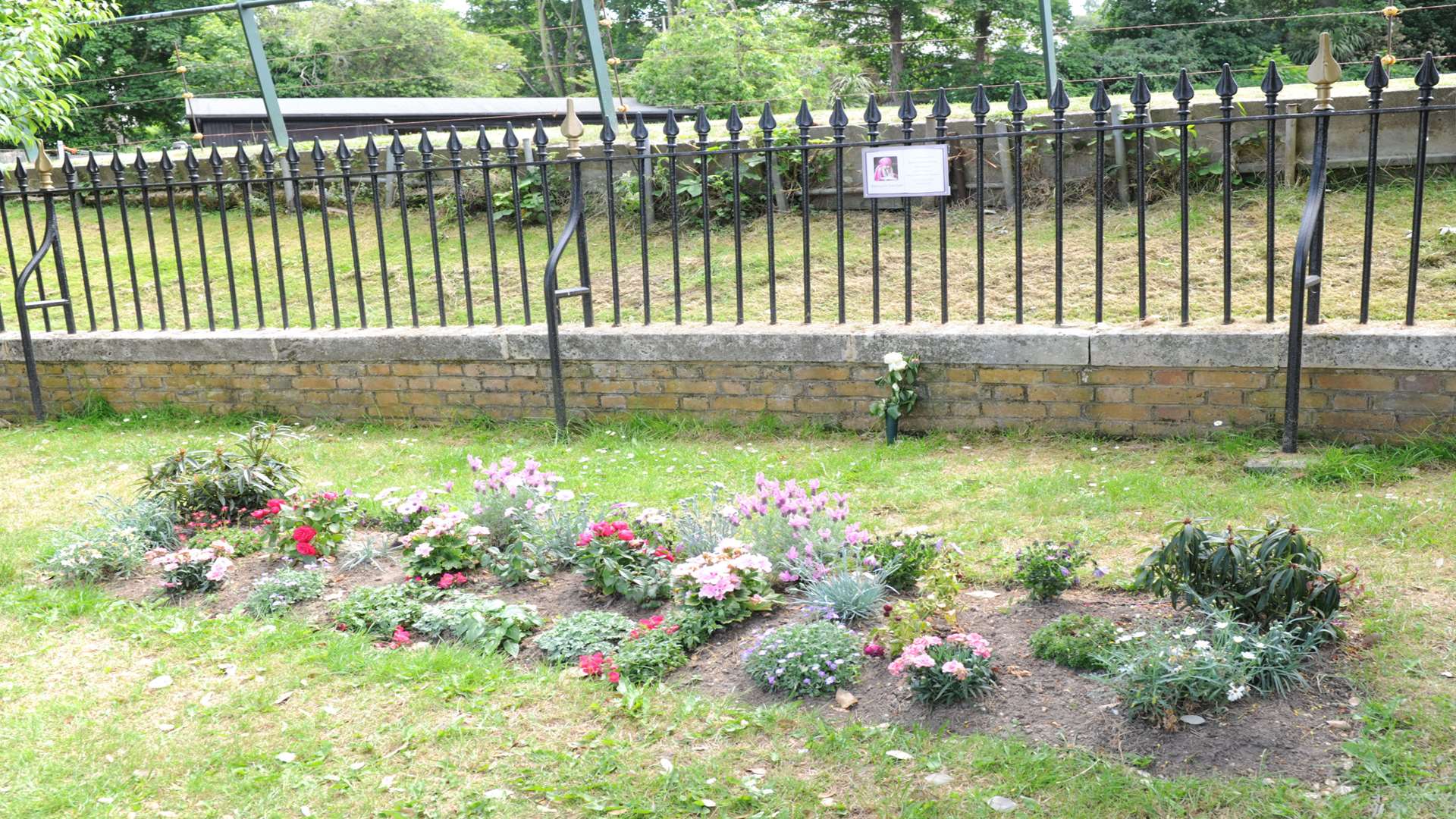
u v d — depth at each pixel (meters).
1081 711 3.08
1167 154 7.76
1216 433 5.41
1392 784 2.63
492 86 20.31
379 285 8.64
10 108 8.80
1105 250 7.29
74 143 20.09
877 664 3.43
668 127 6.23
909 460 5.52
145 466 6.30
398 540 4.77
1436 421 5.02
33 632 4.07
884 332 5.94
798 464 5.58
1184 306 5.53
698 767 2.93
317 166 7.02
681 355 6.31
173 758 3.13
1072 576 3.78
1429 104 4.96
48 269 9.73
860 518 4.76
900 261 7.69
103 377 7.70
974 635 3.24
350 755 3.12
